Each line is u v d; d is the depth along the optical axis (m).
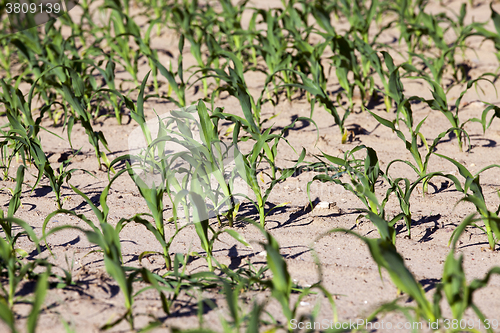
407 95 5.07
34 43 4.89
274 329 1.89
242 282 2.10
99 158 3.95
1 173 3.92
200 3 8.15
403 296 2.43
